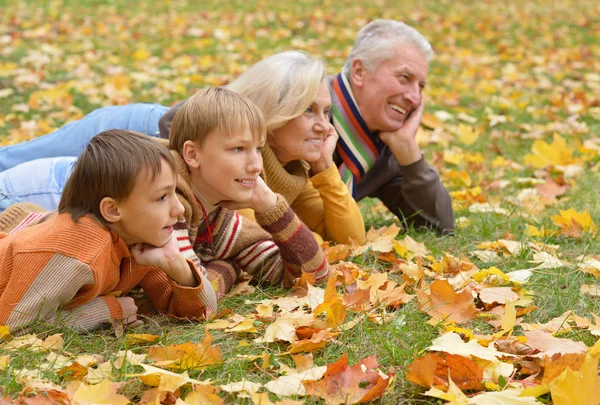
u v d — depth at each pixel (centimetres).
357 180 368
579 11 1299
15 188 318
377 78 351
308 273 283
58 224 234
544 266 308
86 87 642
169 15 1066
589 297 280
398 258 326
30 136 511
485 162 524
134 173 228
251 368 223
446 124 619
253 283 303
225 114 258
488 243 342
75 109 573
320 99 308
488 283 291
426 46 356
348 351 231
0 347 226
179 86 657
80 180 234
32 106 584
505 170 503
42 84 643
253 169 265
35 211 290
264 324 255
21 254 231
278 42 932
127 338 238
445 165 519
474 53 940
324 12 1159
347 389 202
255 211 280
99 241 233
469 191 437
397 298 270
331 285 264
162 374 202
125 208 233
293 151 311
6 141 497
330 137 337
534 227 358
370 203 431
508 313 245
